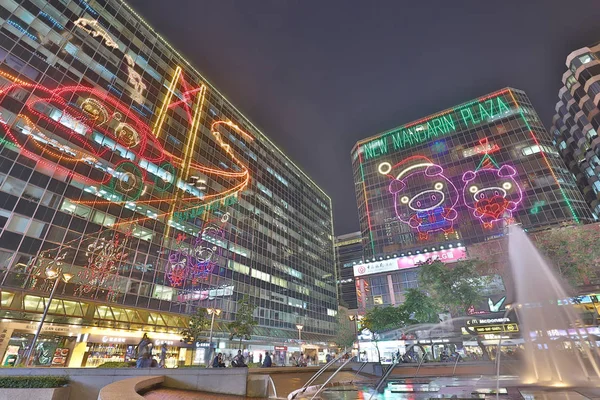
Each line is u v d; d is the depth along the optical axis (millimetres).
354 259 120812
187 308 44844
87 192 38062
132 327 35438
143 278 40656
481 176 64625
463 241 59625
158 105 54125
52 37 40938
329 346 74625
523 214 56719
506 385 13328
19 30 37688
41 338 28906
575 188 57969
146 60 55344
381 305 58469
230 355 46594
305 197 99562
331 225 110750
